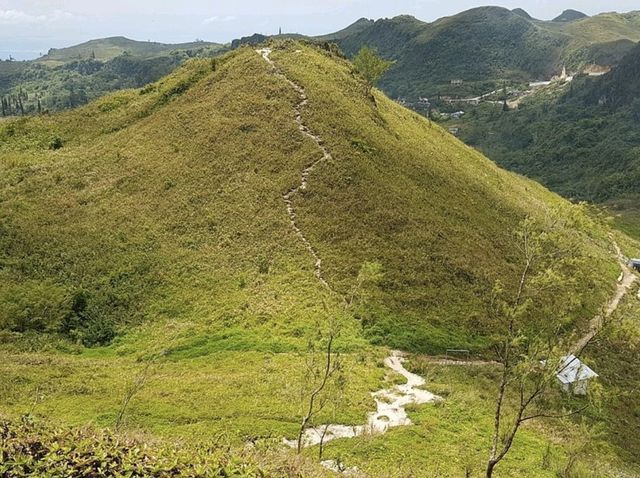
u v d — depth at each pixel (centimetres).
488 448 2791
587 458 3047
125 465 1159
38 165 6944
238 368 3506
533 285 2114
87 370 3519
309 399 2955
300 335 4012
